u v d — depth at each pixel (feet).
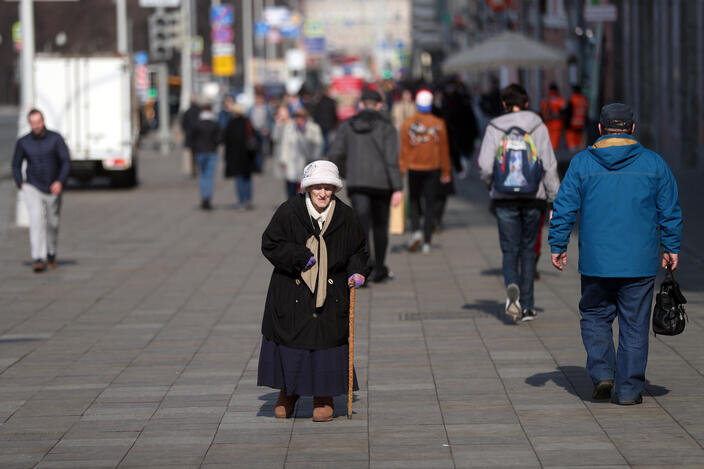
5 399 72.49
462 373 77.00
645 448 58.90
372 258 127.34
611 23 284.82
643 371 67.26
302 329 64.03
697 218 158.92
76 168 254.88
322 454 59.36
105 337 92.32
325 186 64.54
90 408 69.87
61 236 166.09
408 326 94.12
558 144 294.66
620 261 66.28
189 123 283.79
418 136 136.05
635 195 66.39
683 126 238.07
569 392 71.05
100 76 254.47
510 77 354.33
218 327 95.61
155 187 260.01
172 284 119.96
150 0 328.49
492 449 59.47
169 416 67.72
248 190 203.21
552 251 68.90
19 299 112.27
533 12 356.59
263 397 71.97
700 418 64.23
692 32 235.61
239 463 58.08
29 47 191.01
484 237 154.71
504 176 93.04
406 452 59.36
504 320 95.76
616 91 286.25
